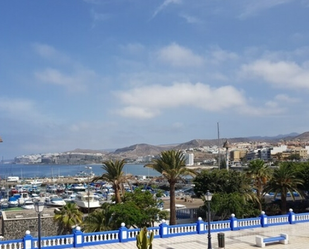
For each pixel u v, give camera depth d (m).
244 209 47.78
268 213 53.56
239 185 52.09
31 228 44.06
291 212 34.78
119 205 38.62
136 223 37.62
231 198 47.16
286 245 26.23
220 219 49.25
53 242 24.81
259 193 53.56
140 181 152.38
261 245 25.64
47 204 83.12
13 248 23.67
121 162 48.09
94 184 153.12
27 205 88.25
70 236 25.45
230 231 31.11
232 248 25.31
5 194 123.50
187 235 29.45
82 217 46.66
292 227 32.78
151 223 41.56
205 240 27.62
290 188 50.84
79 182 167.62
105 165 48.38
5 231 42.94
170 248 25.20
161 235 28.55
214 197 47.78
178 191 115.88
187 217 55.31
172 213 42.34
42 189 138.00
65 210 45.28
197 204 77.81
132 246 25.52
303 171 56.25
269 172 52.38
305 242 27.12
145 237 15.75
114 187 47.44
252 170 53.00
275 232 30.64
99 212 37.66
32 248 23.94
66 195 113.88
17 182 167.38
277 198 62.78
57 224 45.12
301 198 57.41
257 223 33.03
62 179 183.38
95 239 26.31
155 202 45.66
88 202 64.62
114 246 25.55
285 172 50.47
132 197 44.84
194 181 56.25
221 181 52.69
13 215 46.72
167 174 42.06
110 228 35.59
